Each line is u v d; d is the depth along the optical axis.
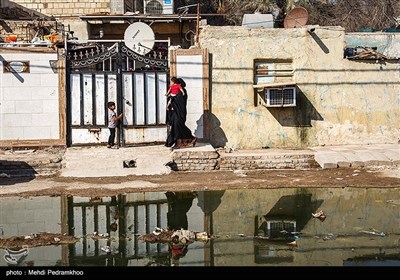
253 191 13.96
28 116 17.48
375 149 17.81
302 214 11.81
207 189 14.06
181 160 16.38
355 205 12.49
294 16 19.59
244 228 10.76
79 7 23.89
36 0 23.92
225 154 17.03
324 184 14.48
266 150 18.17
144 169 15.74
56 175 15.62
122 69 17.88
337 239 9.98
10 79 17.39
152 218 11.55
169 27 23.20
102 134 17.75
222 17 32.78
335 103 19.08
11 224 11.07
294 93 18.36
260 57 18.67
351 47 19.72
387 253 9.16
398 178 15.09
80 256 9.08
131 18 21.70
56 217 11.62
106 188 14.00
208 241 9.92
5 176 15.44
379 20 32.34
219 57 18.45
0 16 21.58
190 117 18.20
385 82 19.23
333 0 34.31
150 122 17.95
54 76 17.53
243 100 18.62
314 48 18.89
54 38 19.23
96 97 17.70
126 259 8.93
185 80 18.09
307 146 18.92
